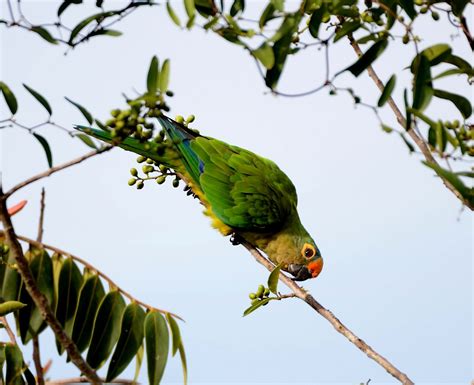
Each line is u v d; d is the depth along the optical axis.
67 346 5.50
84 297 6.50
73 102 5.38
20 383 6.71
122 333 6.41
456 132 5.65
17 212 6.50
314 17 5.77
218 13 5.89
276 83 5.52
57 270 6.62
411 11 5.64
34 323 6.44
